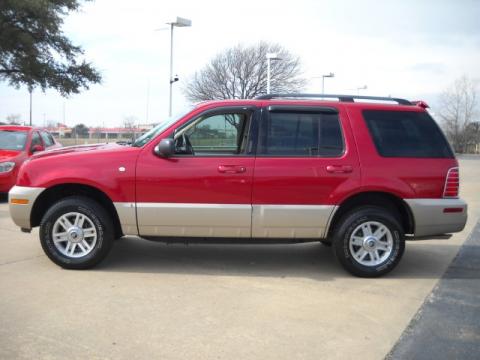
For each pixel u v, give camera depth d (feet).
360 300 16.55
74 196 19.07
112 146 19.89
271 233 18.75
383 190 18.65
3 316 14.32
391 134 19.11
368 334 13.82
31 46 92.48
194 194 18.40
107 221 18.81
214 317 14.66
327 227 18.79
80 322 14.02
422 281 18.93
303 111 18.98
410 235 19.58
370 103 19.42
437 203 18.88
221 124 18.86
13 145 37.93
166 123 19.89
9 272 18.48
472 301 16.72
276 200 18.51
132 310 15.02
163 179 18.31
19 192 18.76
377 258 19.15
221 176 18.31
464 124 211.20
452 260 22.25
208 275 18.86
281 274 19.31
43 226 18.70
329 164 18.56
